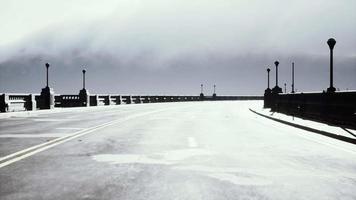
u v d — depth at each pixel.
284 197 5.41
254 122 19.53
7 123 18.84
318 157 8.80
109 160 8.27
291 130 15.27
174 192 5.65
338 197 5.43
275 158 8.62
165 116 24.78
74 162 8.04
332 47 17.91
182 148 10.07
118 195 5.48
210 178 6.57
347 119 15.59
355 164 7.95
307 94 21.50
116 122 19.41
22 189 5.81
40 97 32.75
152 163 7.94
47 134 13.58
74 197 5.38
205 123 18.78
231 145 10.71
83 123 18.77
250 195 5.50
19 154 9.05
